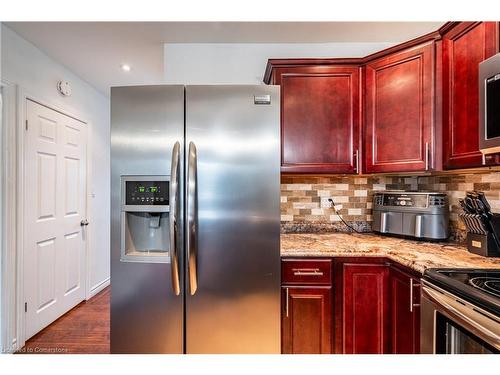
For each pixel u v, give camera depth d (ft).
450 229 5.96
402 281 4.52
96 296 9.57
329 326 4.97
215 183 4.51
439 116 5.08
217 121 4.50
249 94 4.54
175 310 4.51
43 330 7.29
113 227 4.55
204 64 7.00
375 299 4.94
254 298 4.57
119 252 4.54
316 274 4.98
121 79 9.02
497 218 4.45
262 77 7.05
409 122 5.36
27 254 6.70
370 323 4.94
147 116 4.48
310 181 7.04
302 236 6.43
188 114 4.48
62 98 8.04
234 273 4.54
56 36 6.51
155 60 7.75
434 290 3.57
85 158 9.20
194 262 4.41
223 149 4.51
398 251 4.91
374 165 5.74
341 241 5.82
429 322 3.65
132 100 4.50
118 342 4.56
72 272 8.52
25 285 6.64
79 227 8.86
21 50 6.52
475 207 4.65
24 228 6.59
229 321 4.56
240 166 4.53
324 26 6.27
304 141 5.89
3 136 6.12
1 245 6.12
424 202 5.76
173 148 4.39
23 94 6.57
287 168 5.87
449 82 4.90
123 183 4.50
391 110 5.55
